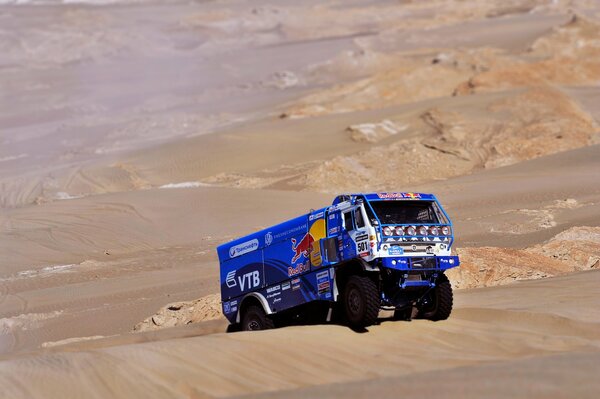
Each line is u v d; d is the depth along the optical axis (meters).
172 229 56.94
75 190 83.75
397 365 15.26
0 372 15.16
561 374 11.91
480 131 93.44
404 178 79.56
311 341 16.84
